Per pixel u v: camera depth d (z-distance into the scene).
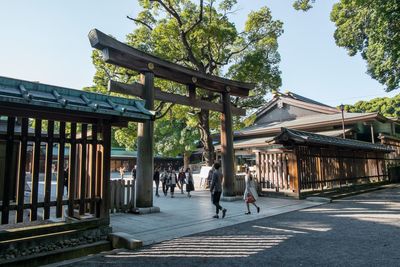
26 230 4.93
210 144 19.47
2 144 11.17
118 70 16.62
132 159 49.06
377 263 4.54
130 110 6.05
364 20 17.05
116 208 9.46
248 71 16.50
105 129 6.26
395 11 13.23
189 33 16.27
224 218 8.73
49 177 5.47
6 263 4.45
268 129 26.47
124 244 5.70
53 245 5.16
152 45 16.34
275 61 18.06
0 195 10.91
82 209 5.90
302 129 25.12
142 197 9.64
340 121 22.25
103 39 8.96
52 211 9.24
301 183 13.48
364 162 19.11
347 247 5.47
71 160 5.81
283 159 14.20
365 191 16.38
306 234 6.61
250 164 40.66
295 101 29.08
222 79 13.31
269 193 14.32
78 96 5.61
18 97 4.48
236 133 29.89
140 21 16.61
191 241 6.13
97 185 6.12
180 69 11.48
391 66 15.35
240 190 14.41
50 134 5.54
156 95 10.84
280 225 7.69
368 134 26.78
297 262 4.69
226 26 16.78
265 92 18.59
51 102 4.82
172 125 32.22
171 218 8.66
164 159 51.56
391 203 11.54
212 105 13.13
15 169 10.59
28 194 13.77
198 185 23.08
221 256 5.10
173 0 16.48
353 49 19.73
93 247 5.57
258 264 4.64
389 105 38.81
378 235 6.34
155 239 6.29
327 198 12.55
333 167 15.94
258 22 17.66
